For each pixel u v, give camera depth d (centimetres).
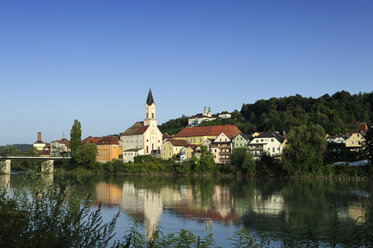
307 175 11575
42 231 972
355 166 11262
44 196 1225
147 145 19300
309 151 11444
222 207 6669
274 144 14675
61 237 927
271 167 12531
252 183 10631
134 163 16588
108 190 9225
